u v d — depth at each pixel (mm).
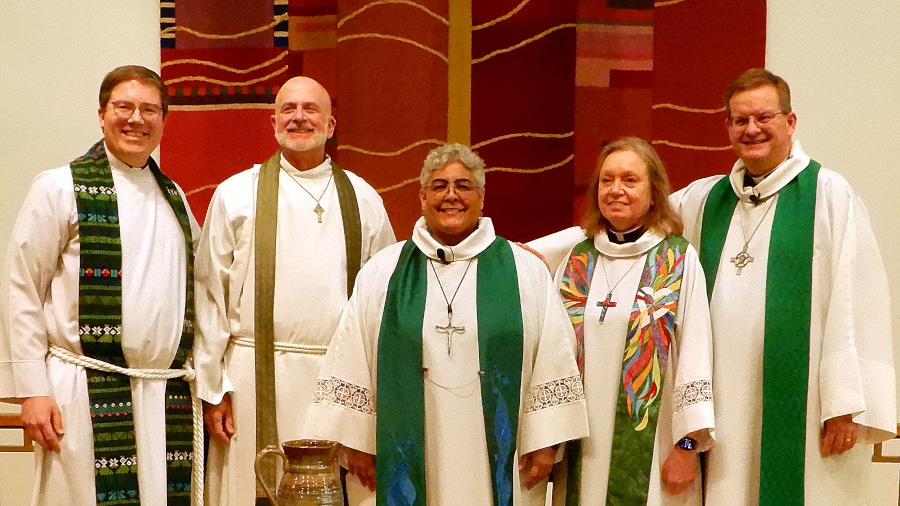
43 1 4938
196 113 4883
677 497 3389
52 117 4941
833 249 3480
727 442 3459
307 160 3875
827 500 3436
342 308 3744
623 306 3443
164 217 3693
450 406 3322
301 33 4887
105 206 3551
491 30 4863
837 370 3363
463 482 3299
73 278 3498
